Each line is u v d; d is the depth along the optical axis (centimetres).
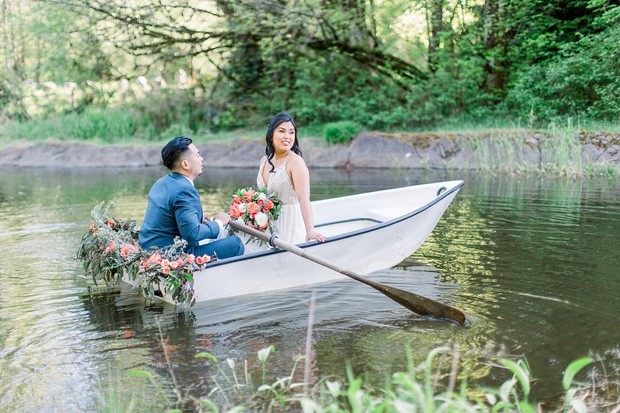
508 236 559
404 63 1423
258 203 439
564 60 1226
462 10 1356
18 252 544
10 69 1653
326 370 294
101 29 1385
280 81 1534
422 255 503
